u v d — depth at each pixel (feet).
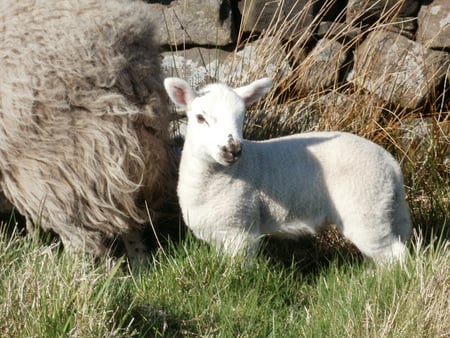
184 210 17.57
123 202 17.61
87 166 17.07
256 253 17.42
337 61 22.62
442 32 23.40
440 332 13.89
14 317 13.62
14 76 16.69
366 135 21.67
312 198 17.31
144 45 17.87
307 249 19.17
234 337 14.87
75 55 16.84
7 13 17.11
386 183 17.01
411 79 23.26
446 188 21.25
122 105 17.15
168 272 16.46
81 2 17.43
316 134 17.69
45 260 15.01
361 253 18.71
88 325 13.29
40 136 16.83
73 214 17.39
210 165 16.70
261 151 17.38
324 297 16.21
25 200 17.35
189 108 16.85
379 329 14.16
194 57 23.53
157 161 18.04
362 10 22.72
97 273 14.79
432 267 15.24
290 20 22.66
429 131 22.81
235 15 23.65
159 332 14.51
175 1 23.56
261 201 17.35
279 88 22.65
